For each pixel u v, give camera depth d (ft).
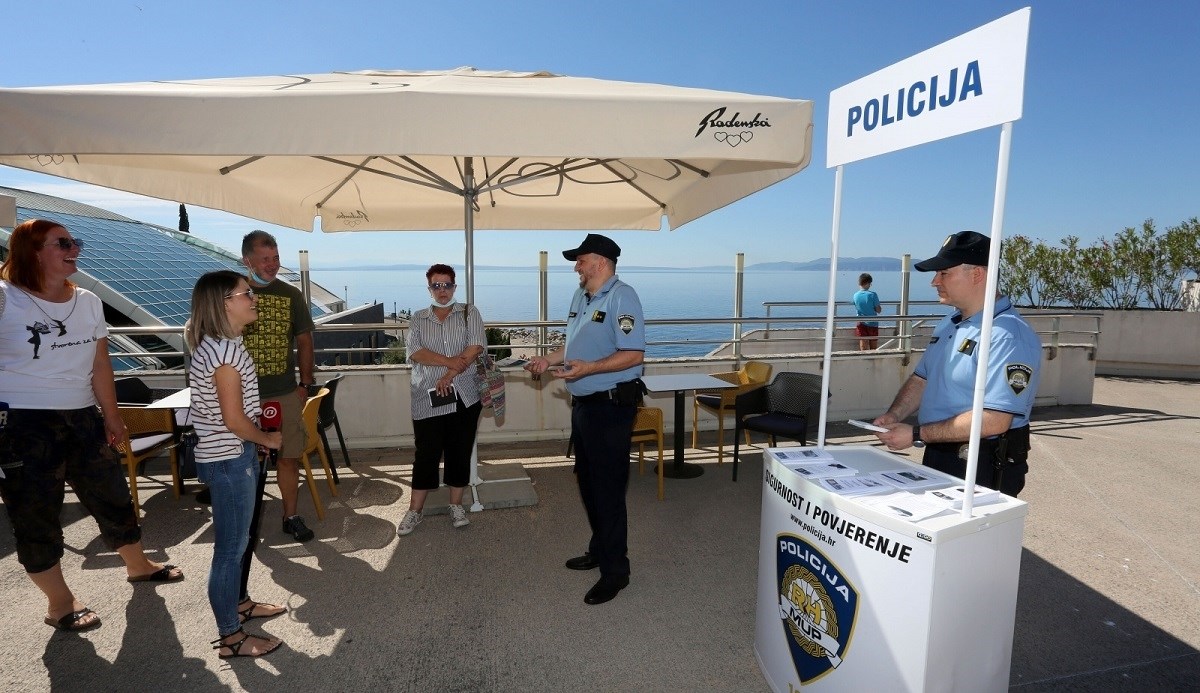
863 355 24.14
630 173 15.33
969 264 7.50
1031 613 10.16
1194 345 35.91
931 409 8.09
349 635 9.44
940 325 8.36
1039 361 7.32
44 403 8.86
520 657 8.92
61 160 11.30
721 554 12.28
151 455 14.75
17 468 8.64
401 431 20.13
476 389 13.14
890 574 6.00
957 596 5.89
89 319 9.32
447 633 9.50
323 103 8.01
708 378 17.67
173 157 12.45
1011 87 5.23
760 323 23.16
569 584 11.02
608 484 10.29
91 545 12.40
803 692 7.29
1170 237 40.09
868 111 7.16
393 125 8.14
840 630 6.57
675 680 8.40
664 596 10.64
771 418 16.81
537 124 8.34
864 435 21.95
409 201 17.76
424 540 12.81
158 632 9.48
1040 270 44.45
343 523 13.66
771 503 7.82
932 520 5.87
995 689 6.44
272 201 15.55
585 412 10.28
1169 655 9.04
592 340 10.30
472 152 8.25
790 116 8.71
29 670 8.56
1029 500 15.19
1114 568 11.71
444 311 12.87
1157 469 17.52
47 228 8.70
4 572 11.33
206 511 14.28
